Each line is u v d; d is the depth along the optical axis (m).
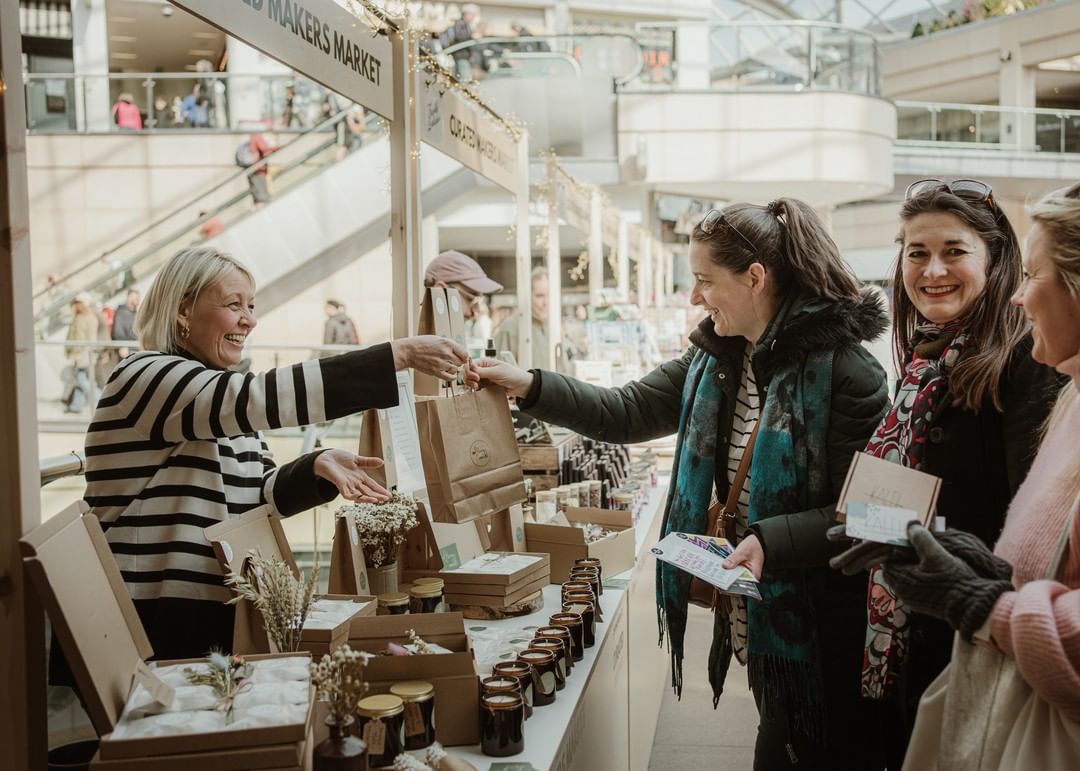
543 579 2.59
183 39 16.00
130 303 9.48
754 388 2.38
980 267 1.85
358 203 10.57
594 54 13.00
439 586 2.25
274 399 1.79
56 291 10.66
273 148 11.62
